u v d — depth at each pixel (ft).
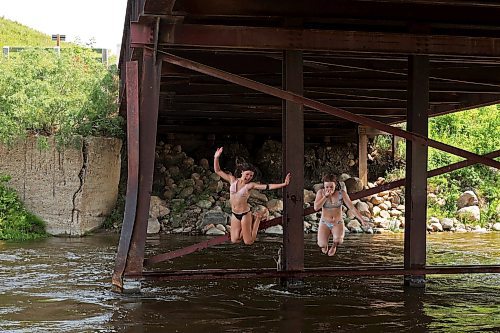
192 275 33.81
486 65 49.16
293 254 34.78
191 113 80.89
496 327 28.86
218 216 75.97
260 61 46.37
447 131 106.52
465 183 96.78
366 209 85.25
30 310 31.53
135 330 27.68
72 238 65.41
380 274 35.06
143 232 33.53
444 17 36.65
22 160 67.46
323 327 28.45
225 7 34.27
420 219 35.76
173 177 86.48
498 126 105.70
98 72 76.84
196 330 27.68
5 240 62.75
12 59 72.23
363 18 36.14
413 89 35.99
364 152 93.50
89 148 67.87
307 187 92.38
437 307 33.04
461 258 55.52
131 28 32.78
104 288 37.55
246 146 94.79
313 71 49.47
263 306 32.73
